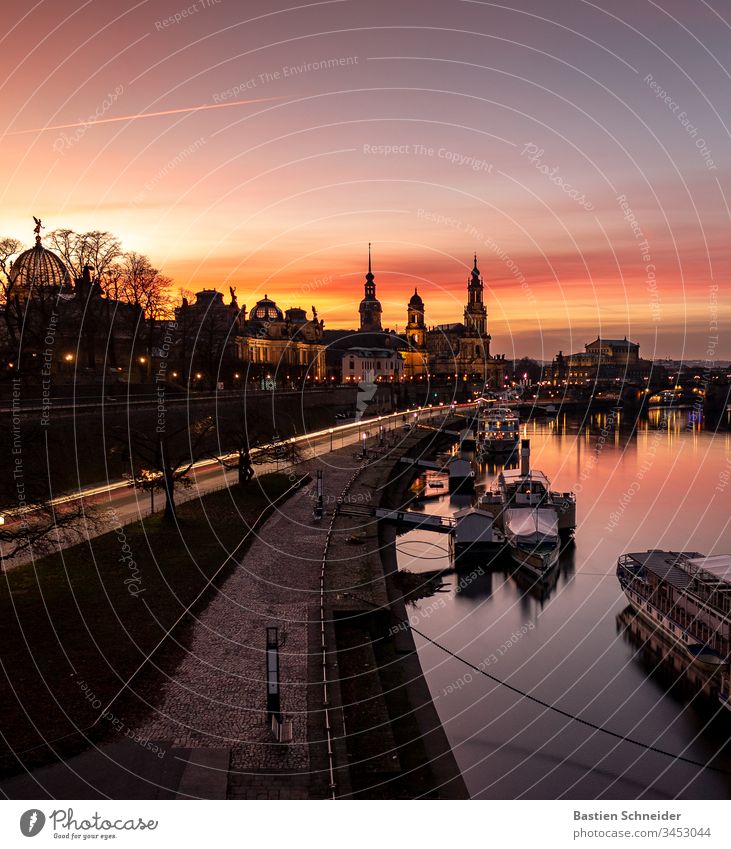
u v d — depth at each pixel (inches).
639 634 2883.9
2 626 2119.8
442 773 1881.2
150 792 1398.9
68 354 4958.2
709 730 2220.7
